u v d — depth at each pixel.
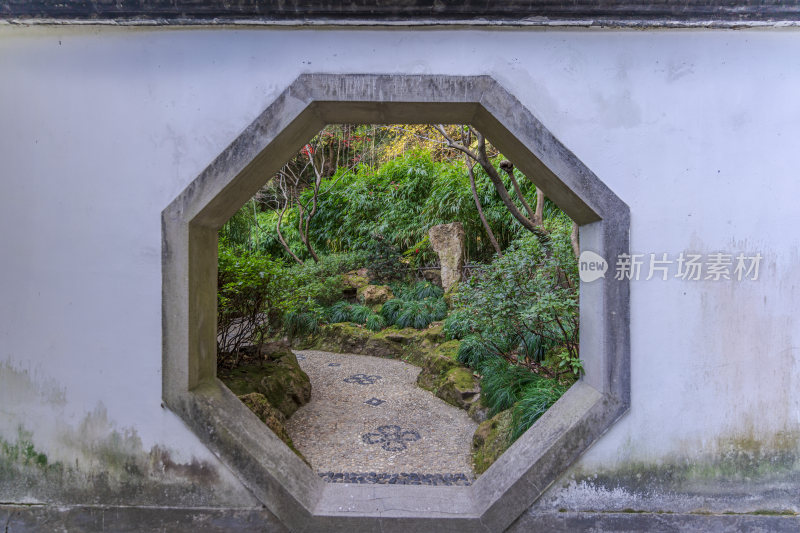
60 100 1.92
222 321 3.56
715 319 1.89
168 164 1.92
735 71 1.87
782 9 1.77
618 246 1.87
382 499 2.00
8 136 1.94
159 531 1.92
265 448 2.03
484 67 1.89
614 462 1.90
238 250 4.29
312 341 6.10
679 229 1.88
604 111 1.88
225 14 1.86
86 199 1.93
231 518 1.92
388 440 3.18
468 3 1.79
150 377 1.92
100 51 1.92
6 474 1.97
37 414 1.96
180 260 1.91
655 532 1.89
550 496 1.91
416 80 1.88
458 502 1.98
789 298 1.89
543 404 2.61
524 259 3.30
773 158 1.88
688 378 1.89
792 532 1.87
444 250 6.75
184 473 1.93
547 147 1.87
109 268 1.92
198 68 1.90
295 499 1.88
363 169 9.78
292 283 4.07
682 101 1.88
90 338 1.94
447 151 8.09
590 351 2.05
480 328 3.66
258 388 3.38
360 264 7.86
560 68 1.88
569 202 2.04
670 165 1.88
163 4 1.82
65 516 1.94
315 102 1.90
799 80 1.86
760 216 1.88
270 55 1.89
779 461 1.90
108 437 1.94
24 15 1.86
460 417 3.60
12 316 1.95
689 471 1.90
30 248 1.95
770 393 1.90
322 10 1.82
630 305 1.88
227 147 1.88
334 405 3.86
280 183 8.95
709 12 1.80
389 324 6.29
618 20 1.83
